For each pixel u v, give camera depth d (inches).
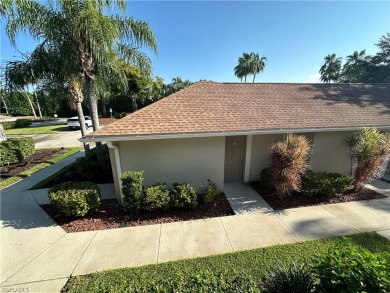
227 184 304.8
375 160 255.3
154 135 220.2
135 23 307.6
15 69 290.5
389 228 195.5
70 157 475.5
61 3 260.2
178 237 187.9
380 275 76.5
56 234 194.4
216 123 251.9
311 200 253.3
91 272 149.2
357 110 318.7
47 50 294.4
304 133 295.9
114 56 309.9
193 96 311.4
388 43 1034.1
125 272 146.7
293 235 187.8
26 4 250.7
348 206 238.8
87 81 308.0
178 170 259.3
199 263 153.9
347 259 91.0
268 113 288.2
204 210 234.5
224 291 92.8
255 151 302.8
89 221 214.8
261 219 215.2
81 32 268.8
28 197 270.7
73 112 1470.2
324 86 402.0
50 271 150.9
